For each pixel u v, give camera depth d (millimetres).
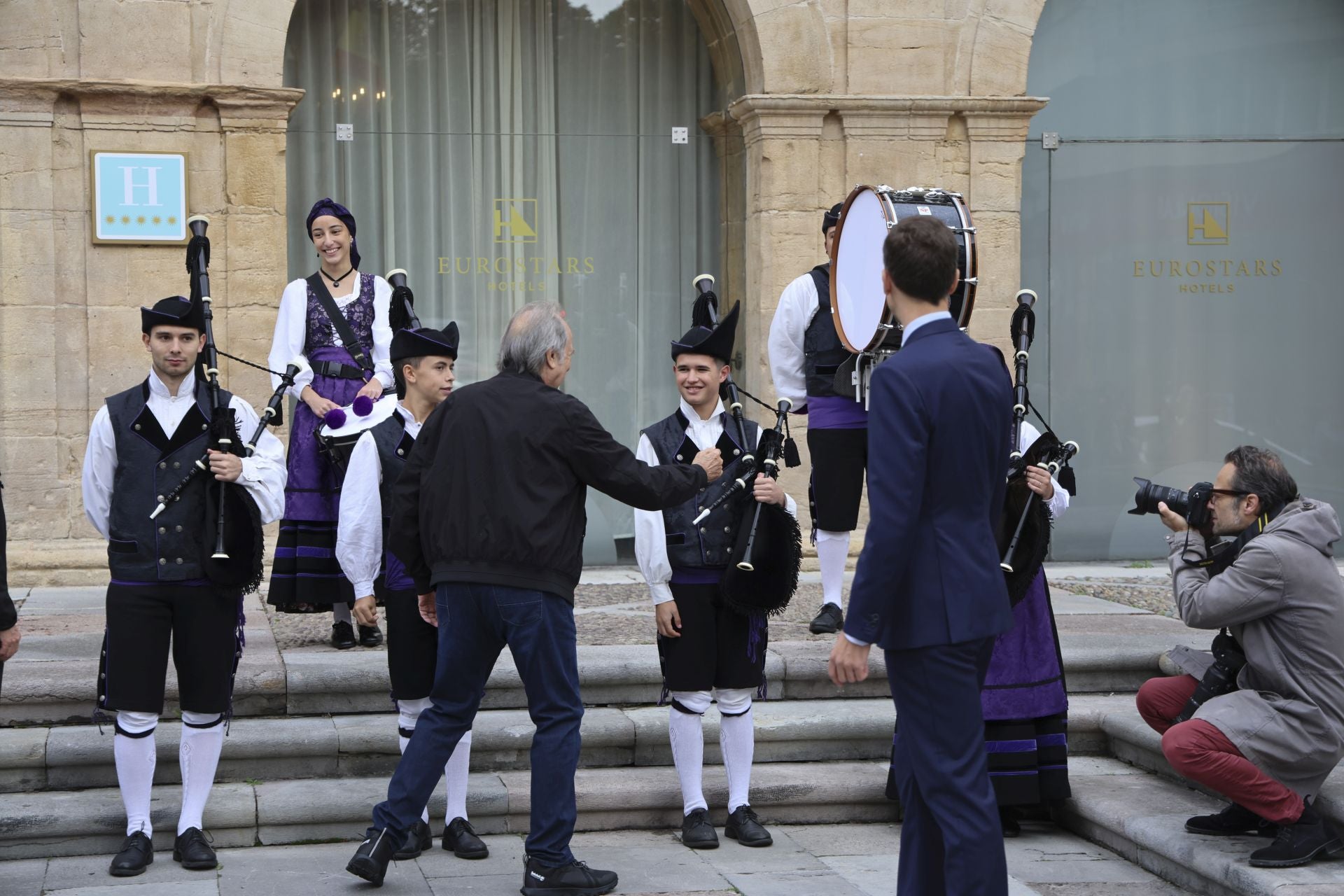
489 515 4297
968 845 3662
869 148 8445
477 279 8758
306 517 5930
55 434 7660
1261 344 9281
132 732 4562
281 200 7883
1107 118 9086
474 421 4352
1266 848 4434
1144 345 9148
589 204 8883
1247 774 4352
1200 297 9203
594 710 5637
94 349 7703
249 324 7855
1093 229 9078
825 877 4648
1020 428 5141
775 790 5215
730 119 8766
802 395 6262
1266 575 4430
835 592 6352
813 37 8344
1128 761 5625
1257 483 4562
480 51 8688
